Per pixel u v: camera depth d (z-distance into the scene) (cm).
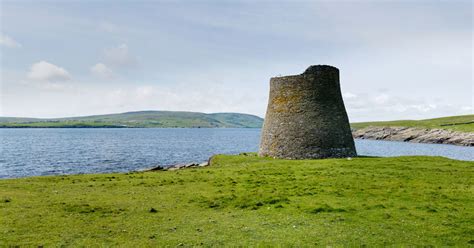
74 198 2180
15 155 8069
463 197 2125
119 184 2717
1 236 1435
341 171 3183
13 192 2333
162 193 2348
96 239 1438
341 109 4888
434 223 1638
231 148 11388
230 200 2127
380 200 2081
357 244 1391
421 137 16150
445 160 3928
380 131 19850
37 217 1717
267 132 4953
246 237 1474
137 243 1402
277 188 2473
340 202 2038
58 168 5925
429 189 2373
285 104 4800
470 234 1501
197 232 1540
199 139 17762
